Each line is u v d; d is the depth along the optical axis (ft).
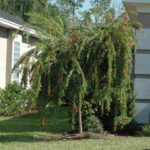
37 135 45.01
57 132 46.96
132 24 41.37
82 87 39.93
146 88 47.39
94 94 41.65
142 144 39.11
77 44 40.19
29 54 40.24
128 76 41.04
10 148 37.19
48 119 55.98
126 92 43.52
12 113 65.26
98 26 41.29
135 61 47.34
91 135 43.24
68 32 41.42
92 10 41.93
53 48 40.14
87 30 41.16
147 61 47.34
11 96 65.26
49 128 49.83
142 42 47.32
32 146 38.06
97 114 45.37
